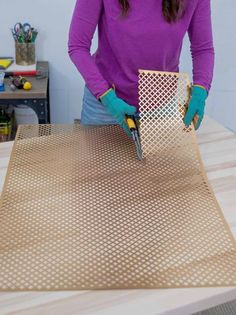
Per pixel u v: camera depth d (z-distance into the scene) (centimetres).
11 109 218
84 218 79
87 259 68
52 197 85
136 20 109
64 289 62
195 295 62
